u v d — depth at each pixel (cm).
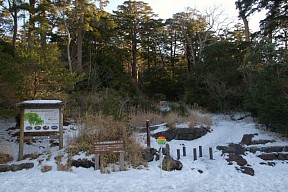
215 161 994
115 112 1175
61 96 1309
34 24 1841
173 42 3759
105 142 852
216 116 1995
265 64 1531
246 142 1216
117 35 3112
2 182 734
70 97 1438
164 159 902
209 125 1547
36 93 1259
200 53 2575
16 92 1086
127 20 3206
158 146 1085
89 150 926
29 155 991
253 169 918
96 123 1032
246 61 1848
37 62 1213
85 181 743
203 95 2198
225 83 2064
